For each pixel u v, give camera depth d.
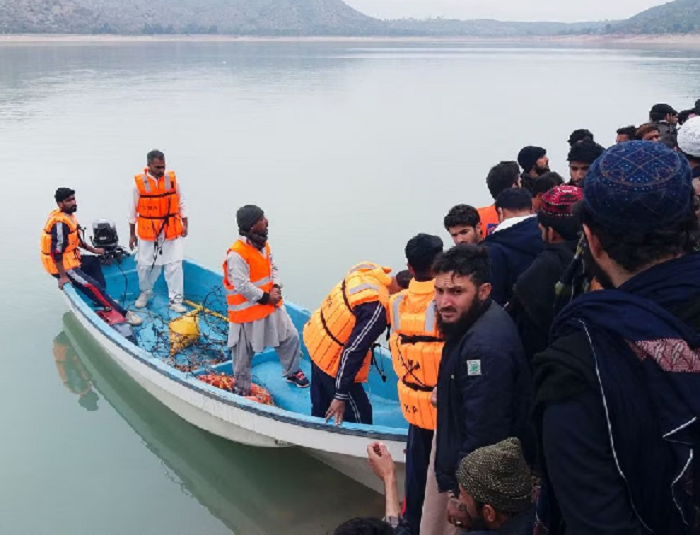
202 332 7.51
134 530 5.25
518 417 2.89
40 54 85.69
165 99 33.72
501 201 4.08
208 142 21.45
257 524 5.34
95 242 8.77
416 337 3.70
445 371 3.05
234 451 5.96
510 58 91.44
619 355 1.53
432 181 16.19
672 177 1.53
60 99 33.31
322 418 4.89
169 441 6.44
